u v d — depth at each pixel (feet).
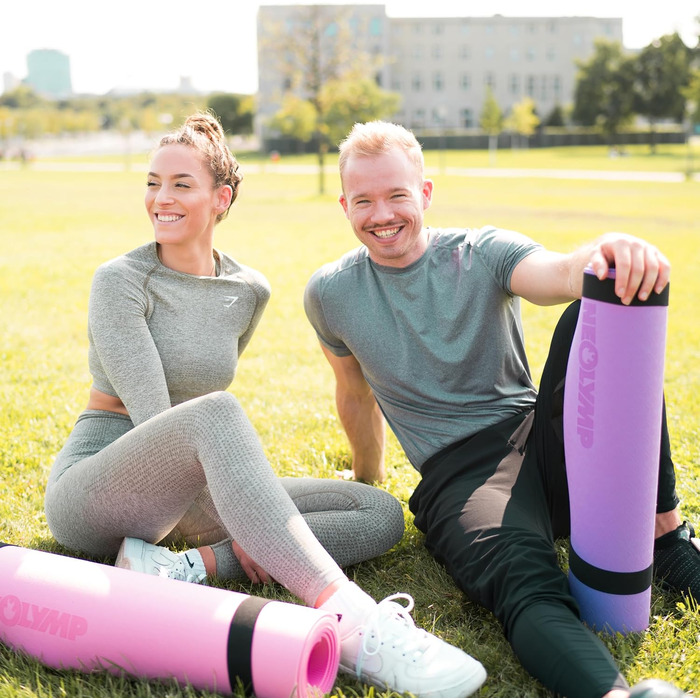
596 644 5.63
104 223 50.78
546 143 223.71
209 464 6.33
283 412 13.60
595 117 226.17
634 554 6.35
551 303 7.54
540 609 5.86
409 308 8.12
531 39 251.19
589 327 6.12
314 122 118.83
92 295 7.66
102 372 7.90
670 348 18.78
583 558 6.55
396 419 8.52
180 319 7.98
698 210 59.67
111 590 6.05
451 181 103.40
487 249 7.95
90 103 354.33
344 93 94.63
